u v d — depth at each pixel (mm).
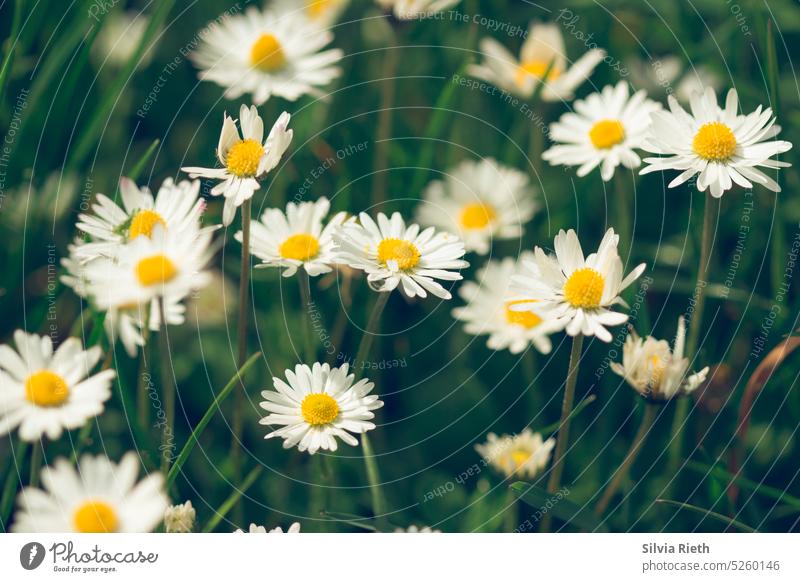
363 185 458
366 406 368
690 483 406
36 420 369
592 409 425
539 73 456
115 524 370
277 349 427
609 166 417
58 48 438
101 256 387
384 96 453
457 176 455
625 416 422
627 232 434
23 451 386
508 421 426
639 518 401
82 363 374
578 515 382
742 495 403
